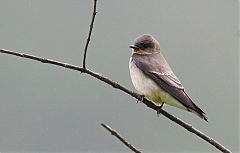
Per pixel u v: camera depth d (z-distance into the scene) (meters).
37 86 16.94
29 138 15.82
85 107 16.31
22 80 17.11
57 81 17.17
